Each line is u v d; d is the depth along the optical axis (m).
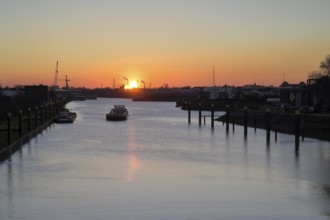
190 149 73.19
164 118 165.50
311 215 34.66
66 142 83.81
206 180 47.16
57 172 51.72
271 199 39.19
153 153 68.19
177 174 50.47
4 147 65.88
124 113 159.00
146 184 45.00
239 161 60.16
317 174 50.72
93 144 80.50
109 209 35.91
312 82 158.38
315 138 85.44
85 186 44.03
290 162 59.16
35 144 80.56
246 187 43.84
